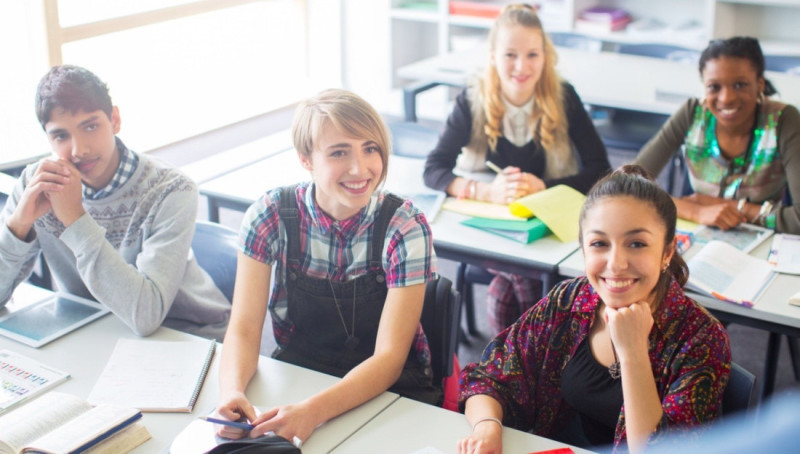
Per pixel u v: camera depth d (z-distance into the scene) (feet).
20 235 6.36
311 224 5.96
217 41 15.29
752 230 8.29
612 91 12.07
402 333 5.70
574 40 15.65
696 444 4.72
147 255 6.53
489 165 9.22
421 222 5.90
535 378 5.65
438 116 18.70
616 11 16.97
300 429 4.91
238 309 5.92
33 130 10.68
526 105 9.52
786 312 6.66
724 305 6.86
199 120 14.32
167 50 14.19
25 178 6.70
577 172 9.77
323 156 5.59
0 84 11.62
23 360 5.74
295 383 5.57
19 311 6.51
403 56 19.07
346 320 6.02
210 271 7.39
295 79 17.43
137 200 6.73
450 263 12.90
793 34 16.22
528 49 9.12
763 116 8.70
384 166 5.78
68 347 5.99
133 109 13.79
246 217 6.07
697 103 9.18
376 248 5.88
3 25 11.47
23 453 4.55
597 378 5.35
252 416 5.04
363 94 19.04
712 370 4.92
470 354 10.18
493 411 5.24
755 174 8.82
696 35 15.88
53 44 11.55
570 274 7.46
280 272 6.14
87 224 6.18
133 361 5.76
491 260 7.80
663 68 13.32
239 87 16.06
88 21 12.16
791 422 5.16
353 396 5.26
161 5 13.46
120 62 13.34
